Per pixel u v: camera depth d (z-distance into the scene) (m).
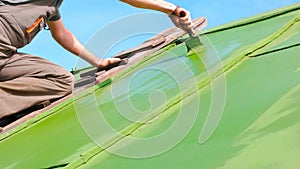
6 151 3.12
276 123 2.17
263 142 2.05
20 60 3.74
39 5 3.71
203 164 2.07
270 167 1.86
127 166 2.33
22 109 3.75
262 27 3.97
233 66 3.07
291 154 1.89
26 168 2.77
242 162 1.96
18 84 3.73
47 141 3.06
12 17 3.61
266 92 2.54
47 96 3.83
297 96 2.35
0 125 3.76
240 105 2.49
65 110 3.50
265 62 2.99
